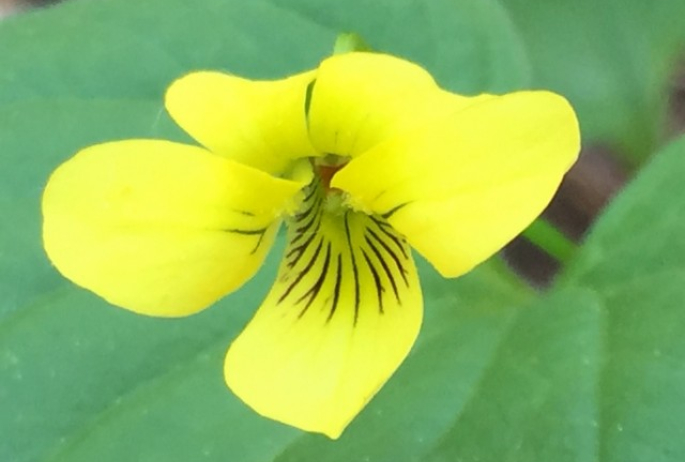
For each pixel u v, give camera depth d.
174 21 0.13
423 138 0.10
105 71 0.13
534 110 0.10
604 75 0.14
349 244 0.10
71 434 0.12
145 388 0.12
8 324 0.12
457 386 0.11
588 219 0.14
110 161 0.10
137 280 0.10
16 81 0.13
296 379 0.10
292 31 0.13
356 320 0.10
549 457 0.11
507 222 0.10
